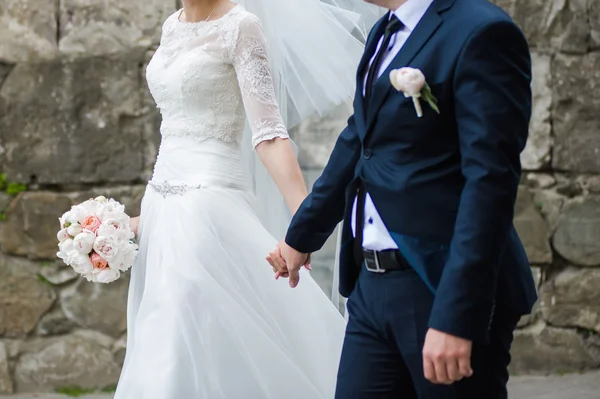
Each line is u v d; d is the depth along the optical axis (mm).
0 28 6848
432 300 3135
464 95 2963
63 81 6844
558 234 6961
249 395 4469
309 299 4801
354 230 3367
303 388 4555
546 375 6961
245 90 4625
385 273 3238
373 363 3316
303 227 3709
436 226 3107
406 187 3133
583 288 6980
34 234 6855
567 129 6973
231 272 4586
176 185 4719
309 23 5141
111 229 4566
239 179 4781
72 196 6879
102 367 6883
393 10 3297
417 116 3096
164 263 4566
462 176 3121
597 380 6797
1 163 6867
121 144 6879
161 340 4438
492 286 2896
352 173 3629
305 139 6406
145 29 6867
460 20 3051
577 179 6992
